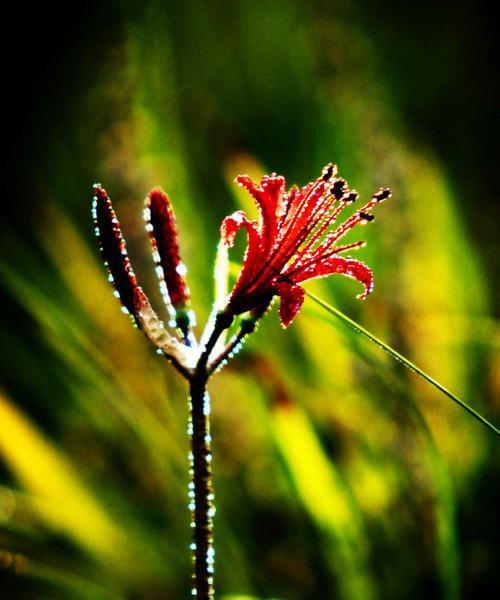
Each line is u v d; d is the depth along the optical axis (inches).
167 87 37.7
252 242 19.8
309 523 28.0
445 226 34.4
